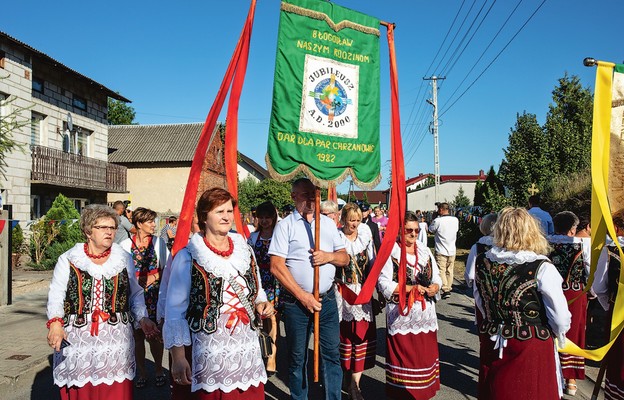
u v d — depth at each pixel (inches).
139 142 1374.3
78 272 133.7
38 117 797.9
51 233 637.9
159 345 204.7
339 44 158.1
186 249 115.4
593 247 148.5
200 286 112.5
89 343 131.6
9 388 204.8
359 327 184.2
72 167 855.7
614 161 155.4
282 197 1604.3
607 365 149.3
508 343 120.4
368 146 161.5
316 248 150.3
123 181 1047.0
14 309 360.5
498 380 121.7
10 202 704.4
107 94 1002.7
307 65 152.7
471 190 2210.9
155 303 199.2
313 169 152.1
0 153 623.2
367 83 162.6
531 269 120.6
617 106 155.3
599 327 285.9
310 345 258.8
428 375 170.2
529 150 696.4
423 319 171.0
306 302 148.2
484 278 128.2
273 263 156.6
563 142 677.9
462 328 306.2
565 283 197.8
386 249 160.9
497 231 128.1
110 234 137.6
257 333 117.9
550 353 119.1
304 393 158.7
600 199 146.2
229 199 117.5
